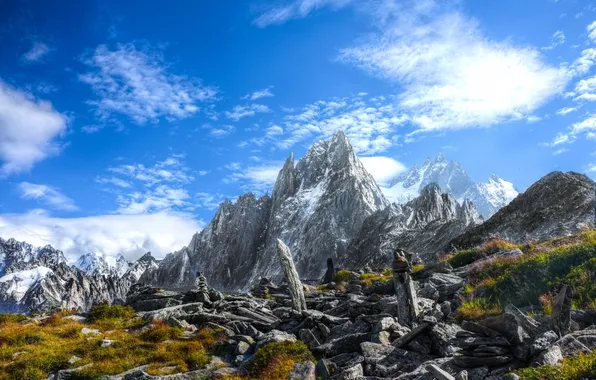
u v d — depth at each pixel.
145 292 45.69
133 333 33.41
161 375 23.47
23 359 28.25
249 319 32.72
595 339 15.54
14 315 42.97
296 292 33.09
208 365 25.16
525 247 36.06
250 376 22.06
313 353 22.91
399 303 24.05
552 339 16.09
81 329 35.56
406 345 20.14
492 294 25.78
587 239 28.55
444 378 14.54
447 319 24.27
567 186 55.34
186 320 34.62
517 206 59.12
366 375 18.88
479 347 16.31
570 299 17.00
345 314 30.00
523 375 13.88
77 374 25.77
